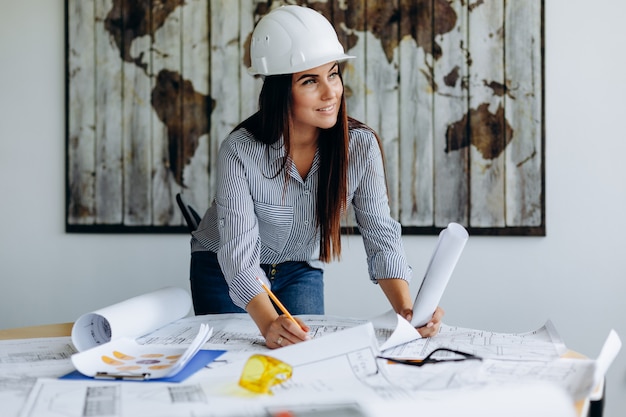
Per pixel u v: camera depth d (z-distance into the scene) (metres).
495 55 2.56
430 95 2.58
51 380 1.12
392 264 1.70
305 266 1.94
